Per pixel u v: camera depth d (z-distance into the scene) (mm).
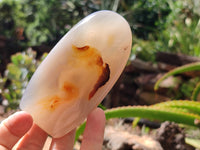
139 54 768
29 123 137
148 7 1005
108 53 140
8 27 1316
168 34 785
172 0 875
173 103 237
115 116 216
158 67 618
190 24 689
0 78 512
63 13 1180
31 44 1155
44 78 138
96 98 147
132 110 215
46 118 141
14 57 444
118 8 1057
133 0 1066
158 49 785
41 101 140
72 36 137
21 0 1290
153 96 581
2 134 137
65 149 159
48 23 1194
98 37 138
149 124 345
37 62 453
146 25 1024
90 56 138
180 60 578
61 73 138
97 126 159
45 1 1221
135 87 685
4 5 1273
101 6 1072
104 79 143
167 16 902
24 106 141
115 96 654
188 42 683
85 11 1146
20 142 154
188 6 708
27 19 1243
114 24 141
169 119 214
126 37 143
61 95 140
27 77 441
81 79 139
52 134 145
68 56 137
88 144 156
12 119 135
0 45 1053
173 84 542
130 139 264
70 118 144
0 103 473
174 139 251
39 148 158
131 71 700
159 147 249
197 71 525
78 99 141
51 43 923
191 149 242
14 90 446
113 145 263
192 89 520
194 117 208
